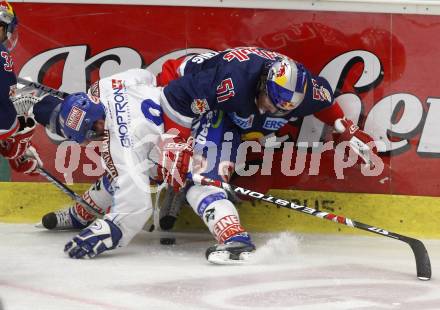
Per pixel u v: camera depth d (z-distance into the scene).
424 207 19.55
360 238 19.27
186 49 19.86
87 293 13.80
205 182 16.81
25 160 18.09
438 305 13.21
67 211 19.42
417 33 19.28
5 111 14.41
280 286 14.44
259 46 19.66
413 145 19.55
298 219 19.94
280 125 18.19
